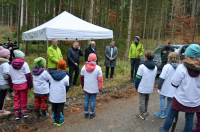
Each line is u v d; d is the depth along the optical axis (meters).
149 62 3.15
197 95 2.30
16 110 3.26
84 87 3.35
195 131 2.44
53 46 4.68
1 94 3.39
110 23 22.97
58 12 12.06
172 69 3.10
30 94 4.89
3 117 3.38
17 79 3.14
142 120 3.38
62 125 3.15
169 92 3.17
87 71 3.21
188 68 2.28
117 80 6.61
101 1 17.50
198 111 2.33
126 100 4.52
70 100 4.48
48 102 4.31
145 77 3.18
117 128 3.06
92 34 5.95
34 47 16.28
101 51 13.73
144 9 20.30
